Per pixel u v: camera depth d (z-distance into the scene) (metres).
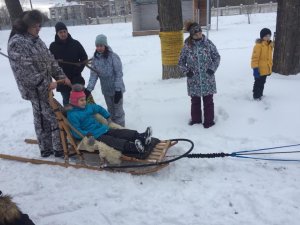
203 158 4.78
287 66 7.71
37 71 4.80
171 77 8.49
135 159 4.51
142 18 24.58
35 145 5.90
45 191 4.43
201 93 5.55
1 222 2.47
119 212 3.88
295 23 7.44
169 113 6.47
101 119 5.02
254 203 3.81
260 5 35.66
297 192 3.93
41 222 3.85
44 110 5.02
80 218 3.86
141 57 13.48
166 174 4.58
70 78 5.91
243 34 17.58
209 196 4.01
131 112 6.75
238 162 4.66
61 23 5.70
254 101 6.38
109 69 5.56
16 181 4.74
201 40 5.51
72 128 4.73
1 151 5.79
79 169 4.81
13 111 7.89
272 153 4.70
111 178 4.53
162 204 3.95
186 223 3.64
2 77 12.02
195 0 23.20
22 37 4.64
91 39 22.69
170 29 8.07
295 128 5.41
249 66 8.87
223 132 5.56
